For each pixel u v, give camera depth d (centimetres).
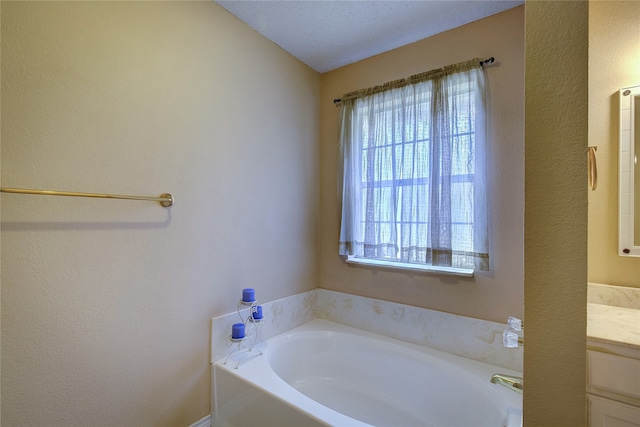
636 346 73
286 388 139
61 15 110
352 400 185
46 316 107
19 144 101
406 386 178
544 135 68
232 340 161
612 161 124
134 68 130
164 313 140
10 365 100
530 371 69
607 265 123
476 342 169
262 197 189
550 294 67
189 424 150
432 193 177
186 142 148
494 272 165
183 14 148
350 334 204
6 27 98
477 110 167
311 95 228
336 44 198
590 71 128
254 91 183
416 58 193
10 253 100
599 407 77
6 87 98
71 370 112
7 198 99
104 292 121
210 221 159
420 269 187
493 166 165
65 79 111
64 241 111
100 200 120
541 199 68
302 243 221
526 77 70
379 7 163
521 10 159
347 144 215
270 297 195
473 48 173
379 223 200
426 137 184
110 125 122
